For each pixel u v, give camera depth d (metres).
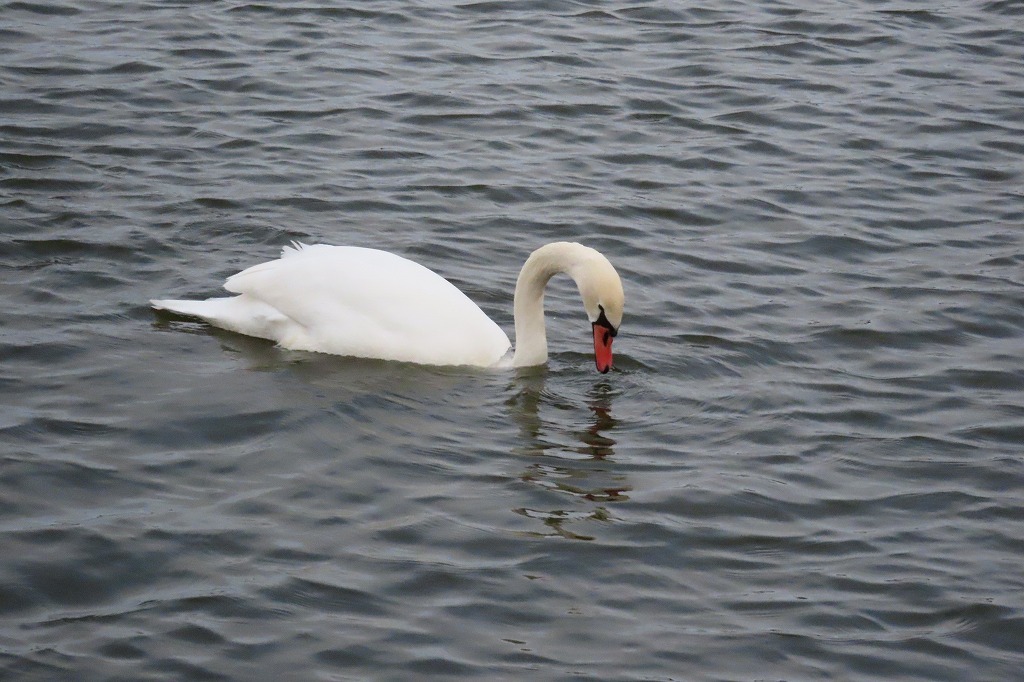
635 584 11.15
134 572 10.89
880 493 12.71
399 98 22.58
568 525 11.88
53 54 22.95
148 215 17.84
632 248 18.22
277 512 11.82
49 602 10.49
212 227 17.70
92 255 16.59
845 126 22.66
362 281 14.80
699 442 13.51
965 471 13.14
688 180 20.45
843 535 12.01
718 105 23.19
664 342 15.65
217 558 11.12
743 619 10.80
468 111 22.27
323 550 11.30
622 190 19.97
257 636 10.23
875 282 17.61
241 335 15.11
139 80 22.28
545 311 16.61
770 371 15.12
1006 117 23.20
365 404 13.73
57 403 13.34
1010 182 20.91
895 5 28.44
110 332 14.84
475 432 13.43
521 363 14.91
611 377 14.77
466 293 16.67
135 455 12.57
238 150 20.23
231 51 23.83
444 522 11.82
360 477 12.46
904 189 20.56
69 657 9.88
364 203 18.88
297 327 14.87
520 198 19.45
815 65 25.14
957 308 16.84
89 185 18.58
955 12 28.09
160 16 25.12
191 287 16.02
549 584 11.06
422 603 10.73
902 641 10.61
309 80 22.95
